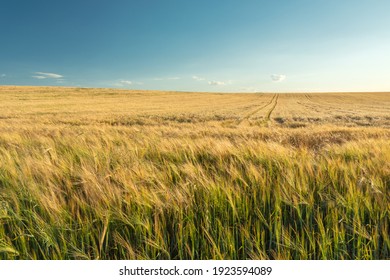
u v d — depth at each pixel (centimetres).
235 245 214
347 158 382
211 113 3169
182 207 226
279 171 299
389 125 2008
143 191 233
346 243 211
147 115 2755
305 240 213
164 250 198
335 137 797
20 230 203
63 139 554
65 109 3506
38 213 228
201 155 388
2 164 317
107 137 585
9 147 486
